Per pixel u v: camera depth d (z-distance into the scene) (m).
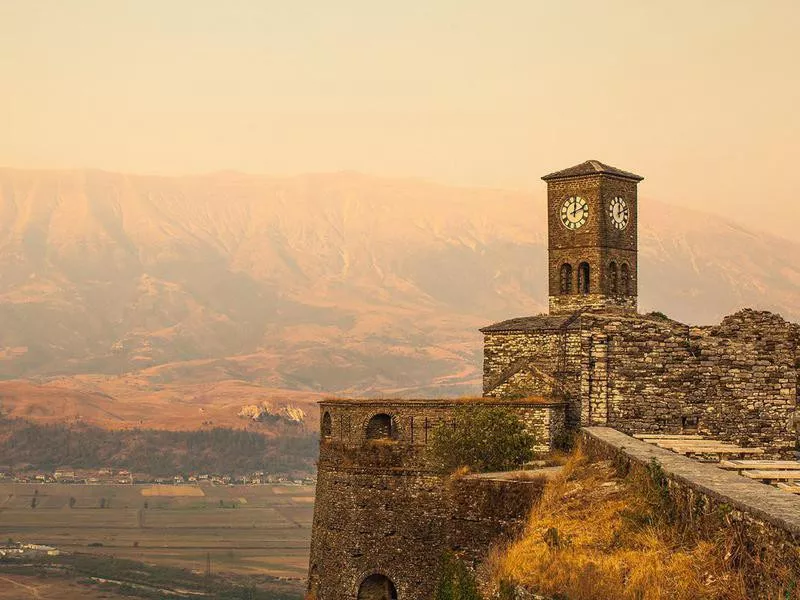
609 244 107.31
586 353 76.38
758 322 75.50
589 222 106.94
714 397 75.12
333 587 86.00
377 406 90.31
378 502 83.94
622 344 76.06
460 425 81.69
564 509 47.28
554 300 108.50
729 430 74.94
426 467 82.19
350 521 85.44
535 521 49.09
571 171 107.94
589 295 106.81
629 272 109.25
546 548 41.59
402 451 85.75
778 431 74.25
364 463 85.81
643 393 75.69
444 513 77.94
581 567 38.03
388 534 83.06
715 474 41.22
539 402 82.88
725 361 75.12
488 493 61.88
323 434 94.00
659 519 40.81
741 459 56.88
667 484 42.44
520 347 95.81
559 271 108.38
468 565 62.16
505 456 79.19
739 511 33.78
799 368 75.69
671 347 75.56
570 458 71.31
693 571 34.66
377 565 83.44
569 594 36.75
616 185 108.00
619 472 52.31
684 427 75.31
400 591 81.56
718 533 35.06
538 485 60.41
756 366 74.62
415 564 81.38
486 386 96.88
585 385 76.38
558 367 93.50
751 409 74.62
